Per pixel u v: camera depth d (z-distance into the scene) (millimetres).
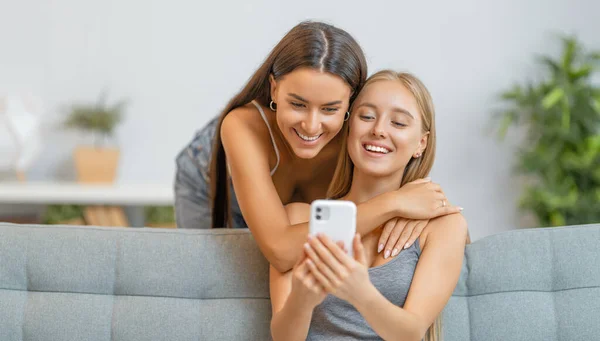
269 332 1586
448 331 1603
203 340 1589
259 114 1714
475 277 1633
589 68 4500
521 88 4832
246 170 1586
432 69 4871
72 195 3779
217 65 4844
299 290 1286
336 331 1467
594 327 1579
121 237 1652
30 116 4629
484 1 4848
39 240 1654
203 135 2533
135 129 4840
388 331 1338
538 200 4535
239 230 1677
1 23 4797
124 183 4820
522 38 4859
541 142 4613
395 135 1494
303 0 4828
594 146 4426
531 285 1624
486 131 4875
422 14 4852
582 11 4836
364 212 1493
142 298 1622
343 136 1639
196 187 2520
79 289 1634
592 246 1626
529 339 1588
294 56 1442
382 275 1475
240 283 1621
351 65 1457
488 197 4887
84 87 4820
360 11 4840
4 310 1618
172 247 1637
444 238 1501
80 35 4812
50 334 1602
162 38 4828
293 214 1646
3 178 4707
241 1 4832
